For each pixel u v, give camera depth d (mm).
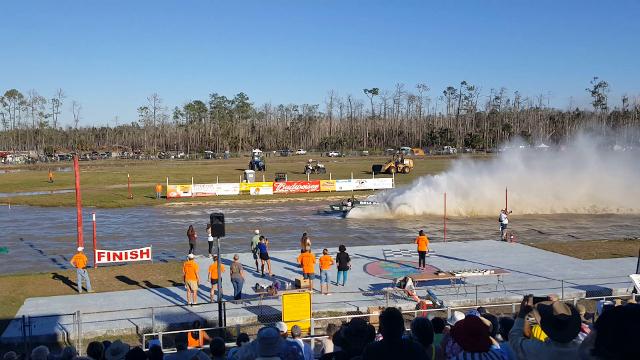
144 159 135250
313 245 32844
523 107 182000
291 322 15992
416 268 24781
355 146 164000
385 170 79312
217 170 92250
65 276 24234
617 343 2914
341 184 60812
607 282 22016
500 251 28812
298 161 115312
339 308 18594
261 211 48000
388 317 4656
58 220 43594
